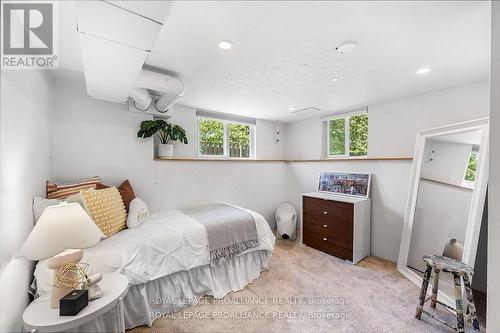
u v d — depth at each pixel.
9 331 1.17
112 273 1.57
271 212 4.27
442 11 1.26
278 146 4.57
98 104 2.58
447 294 1.97
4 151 1.15
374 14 1.29
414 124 2.79
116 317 1.37
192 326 1.77
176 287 2.00
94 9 0.99
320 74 2.15
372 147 3.21
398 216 2.82
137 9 0.99
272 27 1.42
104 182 2.62
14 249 1.26
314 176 3.94
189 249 2.06
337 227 3.02
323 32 1.47
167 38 1.56
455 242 1.99
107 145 2.63
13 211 1.26
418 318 1.81
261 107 3.40
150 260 1.86
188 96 2.86
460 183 2.01
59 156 2.36
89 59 1.44
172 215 2.66
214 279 2.21
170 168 3.10
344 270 2.66
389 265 2.78
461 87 2.43
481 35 1.49
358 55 1.78
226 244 2.30
